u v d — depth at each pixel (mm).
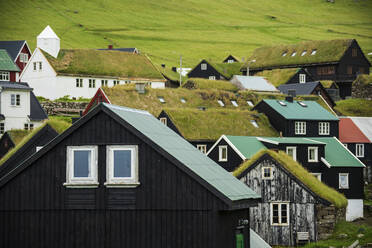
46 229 43875
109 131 43156
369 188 121750
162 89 132875
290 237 79438
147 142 42188
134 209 42281
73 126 43562
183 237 41250
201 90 138500
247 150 101438
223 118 117625
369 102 182750
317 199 79688
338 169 107438
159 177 42000
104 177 43000
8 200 44625
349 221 101438
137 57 180750
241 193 43875
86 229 43156
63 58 163625
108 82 166375
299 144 105125
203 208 41031
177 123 111312
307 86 174625
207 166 45469
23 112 122375
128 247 42219
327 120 126562
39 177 44250
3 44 187250
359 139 131125
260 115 124375
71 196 43562
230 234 43344
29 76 161625
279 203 80000
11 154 70812
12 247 44406
